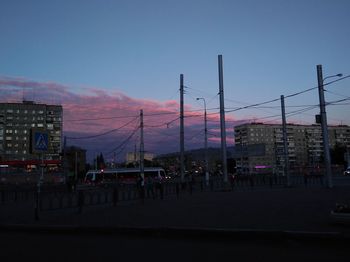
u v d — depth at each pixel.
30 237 13.12
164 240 11.84
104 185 65.06
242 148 78.69
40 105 130.00
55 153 125.69
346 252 9.52
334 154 142.62
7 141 125.06
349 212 12.86
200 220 15.08
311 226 12.52
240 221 14.31
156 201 27.59
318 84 38.19
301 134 159.00
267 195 29.19
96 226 13.99
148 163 156.62
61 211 21.78
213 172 125.94
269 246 10.50
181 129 46.06
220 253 9.57
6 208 24.69
